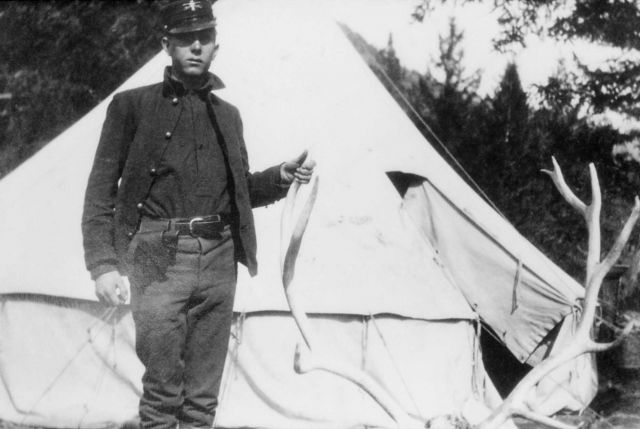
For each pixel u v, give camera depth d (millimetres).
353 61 8656
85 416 6535
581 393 7547
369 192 7441
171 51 4094
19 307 6840
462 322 7074
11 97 17656
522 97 15211
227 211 4070
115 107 4078
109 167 4047
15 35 17766
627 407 7676
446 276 7434
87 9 17891
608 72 15133
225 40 8477
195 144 4027
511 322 7574
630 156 14695
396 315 6762
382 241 7164
